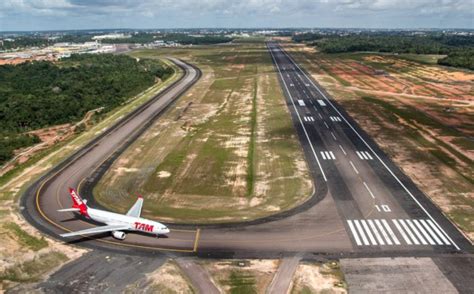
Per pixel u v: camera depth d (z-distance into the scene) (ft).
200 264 182.39
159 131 393.29
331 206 233.14
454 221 214.69
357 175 276.00
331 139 354.74
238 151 330.13
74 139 375.25
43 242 201.57
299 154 319.06
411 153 316.19
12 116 451.12
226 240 200.64
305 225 213.05
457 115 430.61
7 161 340.59
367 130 379.55
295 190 255.29
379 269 176.24
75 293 165.27
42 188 266.57
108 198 250.57
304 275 173.27
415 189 253.24
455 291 162.40
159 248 195.00
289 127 394.73
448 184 259.60
